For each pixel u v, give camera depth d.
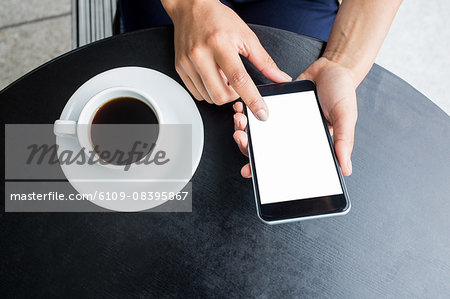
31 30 1.19
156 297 0.46
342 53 0.56
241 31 0.53
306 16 0.78
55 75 0.54
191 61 0.51
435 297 0.48
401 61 1.22
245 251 0.47
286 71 0.56
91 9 1.17
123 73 0.52
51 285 0.46
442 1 1.28
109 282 0.47
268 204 0.46
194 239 0.48
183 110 0.51
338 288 0.47
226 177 0.50
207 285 0.46
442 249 0.49
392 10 0.59
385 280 0.48
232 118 0.53
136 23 0.77
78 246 0.48
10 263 0.47
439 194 0.51
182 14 0.56
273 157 0.48
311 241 0.48
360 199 0.50
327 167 0.47
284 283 0.47
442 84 1.21
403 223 0.50
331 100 0.52
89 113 0.47
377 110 0.54
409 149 0.53
